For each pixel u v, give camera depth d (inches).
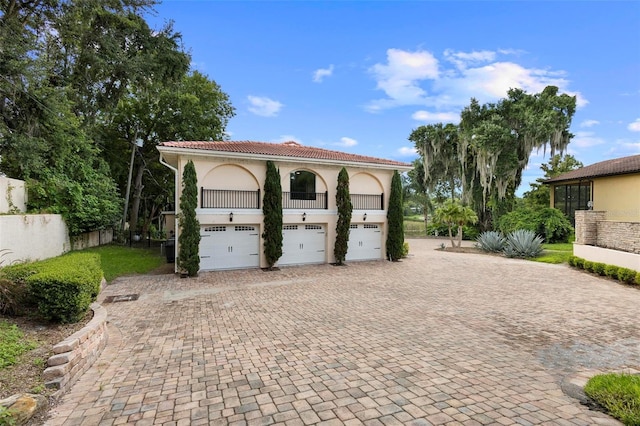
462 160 1187.3
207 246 555.8
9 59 413.4
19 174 538.3
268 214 573.9
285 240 618.5
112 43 633.0
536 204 1160.8
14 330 197.3
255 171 581.6
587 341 240.2
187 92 954.7
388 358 207.0
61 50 609.9
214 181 560.7
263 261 587.5
